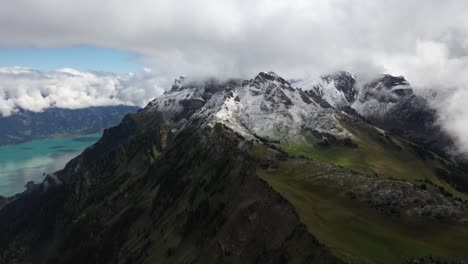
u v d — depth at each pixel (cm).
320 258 12169
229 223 18262
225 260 16612
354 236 13938
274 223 16025
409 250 13112
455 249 13300
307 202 17212
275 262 13825
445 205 15925
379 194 17375
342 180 19762
